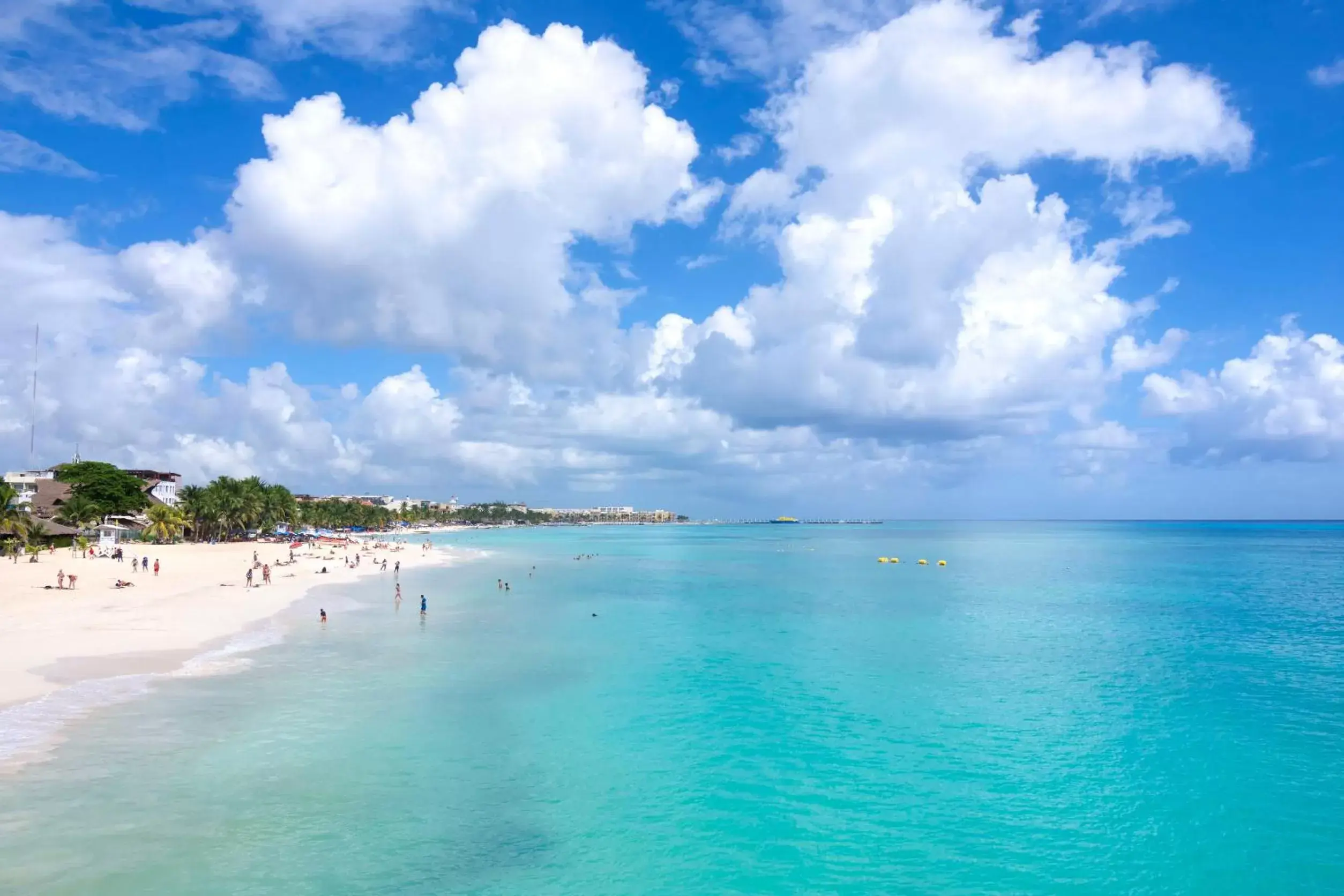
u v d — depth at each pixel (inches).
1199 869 727.1
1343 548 6909.5
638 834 783.1
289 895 645.3
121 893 633.0
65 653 1453.0
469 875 693.9
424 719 1136.2
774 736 1094.4
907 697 1320.1
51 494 5182.1
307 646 1662.2
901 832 797.2
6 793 821.2
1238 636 1963.6
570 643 1803.6
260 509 6274.6
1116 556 5634.8
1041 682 1432.1
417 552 5723.4
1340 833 800.3
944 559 5413.4
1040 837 788.0
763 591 3110.2
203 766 914.7
